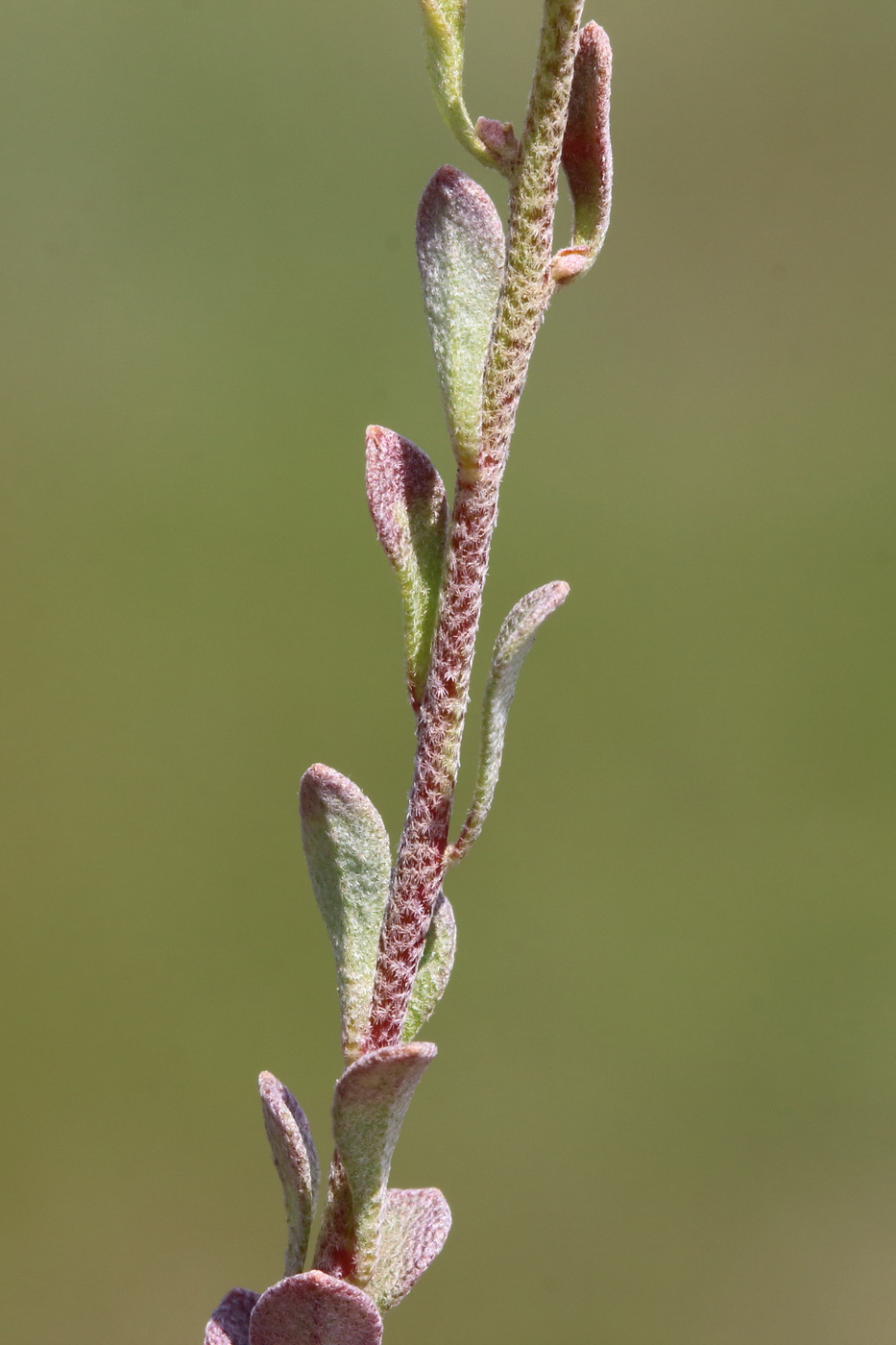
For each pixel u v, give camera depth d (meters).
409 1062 0.15
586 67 0.15
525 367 0.15
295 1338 0.15
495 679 0.15
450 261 0.15
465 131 0.15
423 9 0.15
